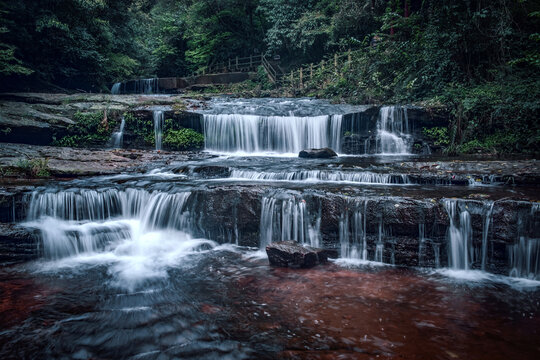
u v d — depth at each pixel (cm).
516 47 1298
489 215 496
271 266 538
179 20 3397
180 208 680
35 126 1210
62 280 495
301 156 1184
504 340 322
